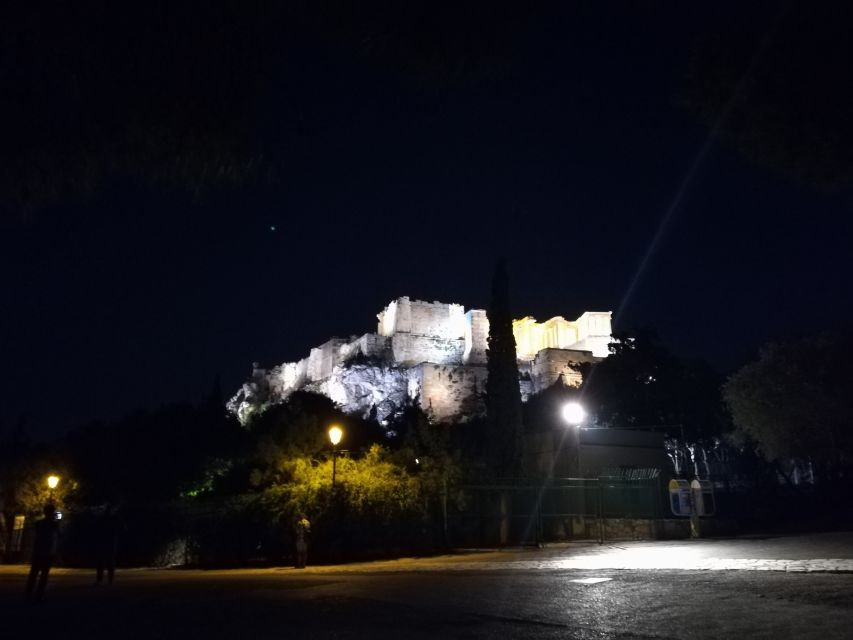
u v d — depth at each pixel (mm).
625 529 31141
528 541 30125
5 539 46281
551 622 9617
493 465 39094
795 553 17938
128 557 35812
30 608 13219
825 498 45375
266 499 28641
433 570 19781
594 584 13469
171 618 11133
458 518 30078
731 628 8633
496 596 12539
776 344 49812
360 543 27828
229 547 30188
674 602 10766
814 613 9352
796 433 46375
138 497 49375
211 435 54531
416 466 30938
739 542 23516
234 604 12727
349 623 10008
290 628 9734
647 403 58875
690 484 30047
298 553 24672
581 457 39375
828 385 45312
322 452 31344
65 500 47062
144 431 54500
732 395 50688
